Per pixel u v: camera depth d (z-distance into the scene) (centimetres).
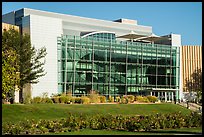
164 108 5300
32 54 5516
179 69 8244
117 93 7331
